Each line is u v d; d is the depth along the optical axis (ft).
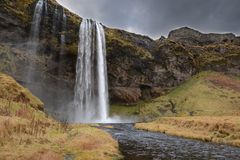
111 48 439.22
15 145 96.84
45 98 358.23
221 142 158.61
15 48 338.75
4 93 202.18
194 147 139.33
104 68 431.02
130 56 458.50
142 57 476.54
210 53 615.57
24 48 346.95
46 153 93.81
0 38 328.49
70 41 390.42
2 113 150.71
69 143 120.47
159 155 113.80
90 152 107.76
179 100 447.01
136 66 465.47
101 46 431.84
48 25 367.66
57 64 378.12
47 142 114.73
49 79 367.66
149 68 484.33
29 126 133.18
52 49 371.76
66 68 387.75
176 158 108.37
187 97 451.53
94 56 427.33
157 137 180.86
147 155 112.98
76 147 114.11
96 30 431.43
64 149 110.42
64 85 383.86
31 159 84.17
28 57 346.95
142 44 515.09
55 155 93.15
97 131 172.04
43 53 363.56
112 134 191.72
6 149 89.81
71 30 393.50
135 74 465.06
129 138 171.22
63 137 131.23
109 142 135.13
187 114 390.63
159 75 495.82
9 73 320.91
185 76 527.81
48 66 367.45
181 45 552.82
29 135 117.60
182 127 223.10
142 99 472.03
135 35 524.11
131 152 119.24
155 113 418.51
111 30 499.51
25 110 177.17
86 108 404.98
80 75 402.72
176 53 526.16
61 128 164.66
